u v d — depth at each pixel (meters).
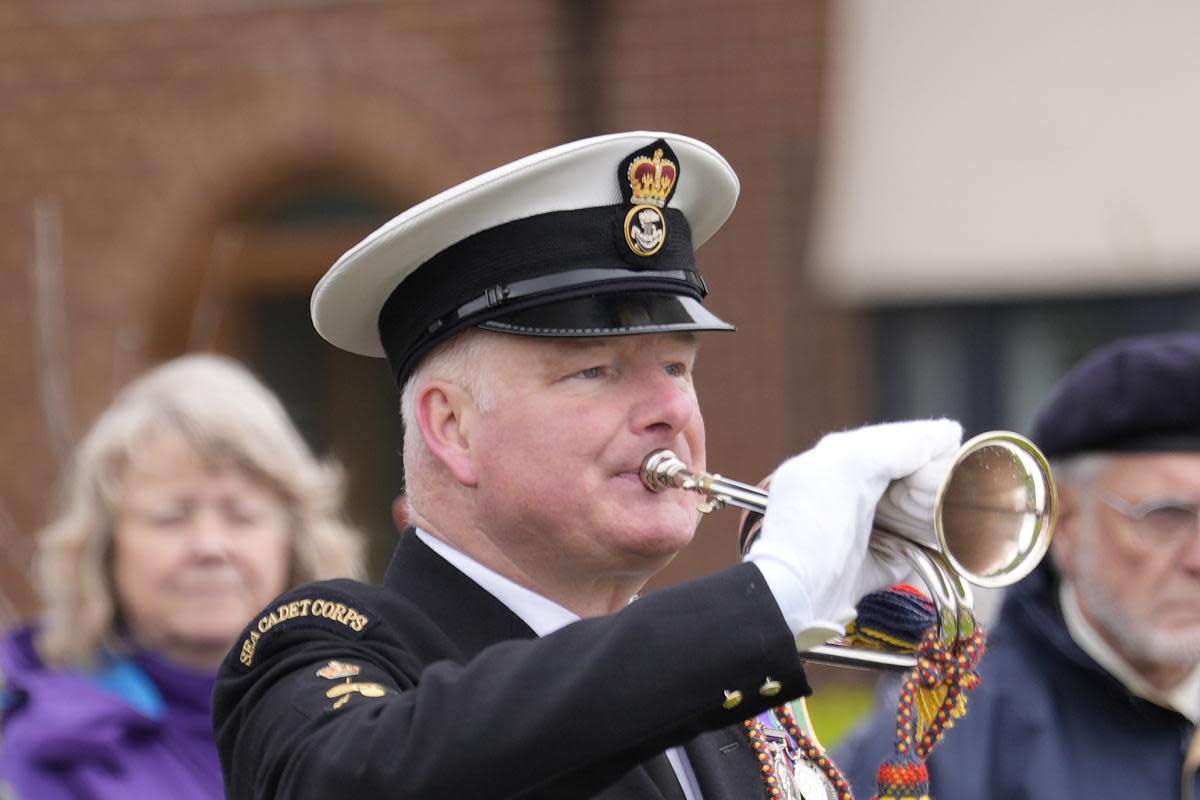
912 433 7.07
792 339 32.09
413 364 8.02
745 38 32.31
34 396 33.53
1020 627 12.54
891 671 7.92
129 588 12.25
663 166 7.84
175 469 12.27
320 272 34.94
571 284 7.63
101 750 11.63
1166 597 12.16
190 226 34.12
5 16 34.25
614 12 32.69
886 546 7.31
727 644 6.59
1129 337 32.00
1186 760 12.09
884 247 31.80
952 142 31.58
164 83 34.09
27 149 34.19
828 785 8.78
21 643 12.31
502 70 33.06
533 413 7.58
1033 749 12.06
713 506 7.79
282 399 35.56
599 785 6.64
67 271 33.97
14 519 33.34
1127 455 12.35
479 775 6.49
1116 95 31.20
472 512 7.88
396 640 7.64
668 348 7.77
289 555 12.62
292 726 7.09
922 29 31.88
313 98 33.66
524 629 7.82
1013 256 31.45
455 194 7.64
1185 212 30.92
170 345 34.41
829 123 32.03
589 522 7.56
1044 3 31.58
